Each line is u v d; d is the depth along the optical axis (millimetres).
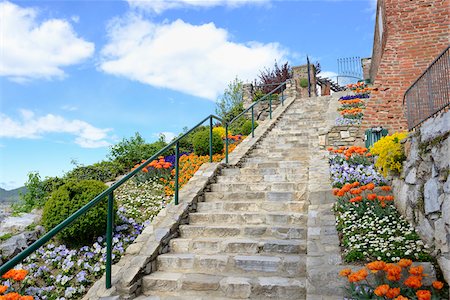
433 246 3102
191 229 4609
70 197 4656
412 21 8180
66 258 4199
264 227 4422
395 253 3158
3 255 4172
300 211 4934
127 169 9547
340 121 9531
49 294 3605
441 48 7949
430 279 2826
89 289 3531
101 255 4309
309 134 9641
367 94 12773
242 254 4051
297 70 18828
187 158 8766
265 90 19203
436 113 3324
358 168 5582
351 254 3240
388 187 4219
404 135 4656
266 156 8164
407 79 8172
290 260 3695
